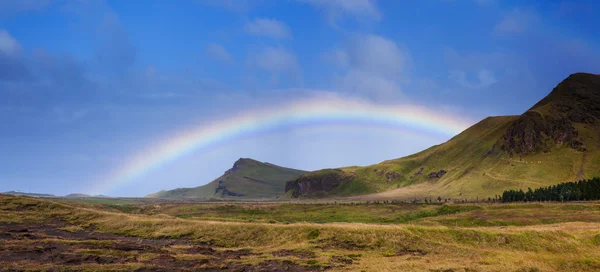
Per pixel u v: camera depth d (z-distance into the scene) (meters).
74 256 51.00
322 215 174.88
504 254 59.75
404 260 55.94
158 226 82.75
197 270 48.06
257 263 52.78
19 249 53.03
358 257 58.81
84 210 98.06
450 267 49.66
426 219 127.88
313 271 49.44
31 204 99.50
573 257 57.59
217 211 197.25
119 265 47.12
